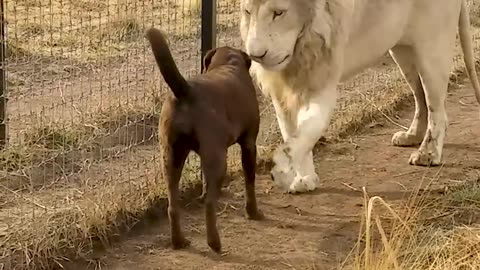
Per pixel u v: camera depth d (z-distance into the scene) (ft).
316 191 37.55
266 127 42.34
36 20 59.41
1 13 40.57
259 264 30.48
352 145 44.19
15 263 29.58
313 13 33.22
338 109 46.93
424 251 28.63
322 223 34.19
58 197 34.58
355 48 36.70
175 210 31.12
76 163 38.73
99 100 47.26
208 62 32.81
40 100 47.83
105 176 36.32
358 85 51.70
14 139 41.19
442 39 39.63
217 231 30.83
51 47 54.44
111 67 53.98
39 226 30.94
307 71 34.04
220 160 29.27
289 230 33.47
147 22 59.98
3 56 40.73
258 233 33.12
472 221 33.30
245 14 33.40
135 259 30.86
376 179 39.34
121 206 33.17
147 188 34.63
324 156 42.52
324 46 33.83
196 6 62.03
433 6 38.78
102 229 31.83
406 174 40.04
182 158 30.01
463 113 51.01
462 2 40.60
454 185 37.81
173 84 28.58
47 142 40.96
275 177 32.91
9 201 34.45
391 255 25.89
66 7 61.31
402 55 42.04
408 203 35.32
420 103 43.32
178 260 30.73
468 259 28.14
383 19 37.17
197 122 28.84
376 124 47.85
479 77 58.34
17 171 36.86
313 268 29.96
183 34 58.08
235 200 36.11
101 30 57.93
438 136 41.01
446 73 40.19
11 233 30.91
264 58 32.58
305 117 33.58
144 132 42.55
